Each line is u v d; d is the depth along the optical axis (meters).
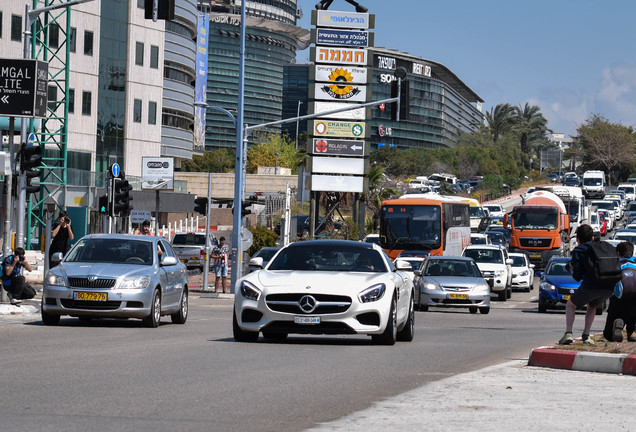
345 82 65.94
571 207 75.56
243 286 18.39
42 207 66.25
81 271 22.38
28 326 22.00
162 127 102.12
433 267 36.84
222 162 191.00
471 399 11.30
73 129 88.50
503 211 106.44
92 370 13.60
